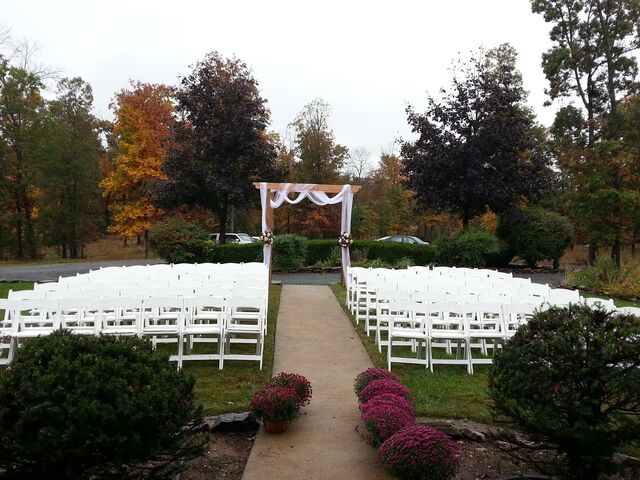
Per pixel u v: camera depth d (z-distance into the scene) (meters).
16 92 31.55
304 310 11.56
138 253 36.88
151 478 3.44
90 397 3.05
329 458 4.28
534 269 21.52
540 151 24.31
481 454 4.44
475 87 22.67
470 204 23.27
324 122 38.47
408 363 7.59
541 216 21.95
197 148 25.30
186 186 25.02
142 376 3.30
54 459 3.05
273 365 7.36
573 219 25.19
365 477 3.95
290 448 4.48
